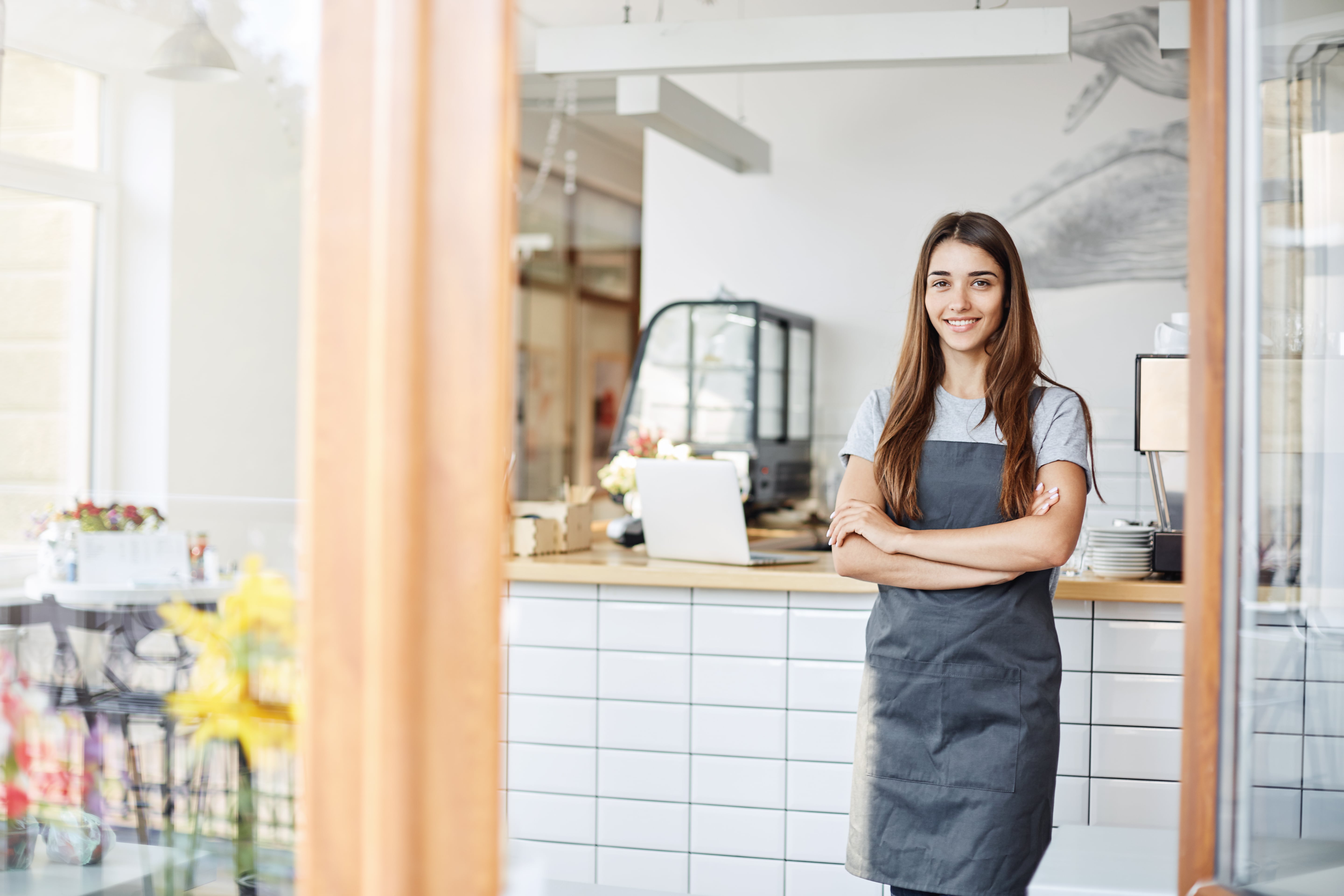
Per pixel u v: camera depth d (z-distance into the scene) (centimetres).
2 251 127
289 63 106
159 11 117
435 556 84
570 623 306
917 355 208
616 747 302
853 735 287
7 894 125
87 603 120
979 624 196
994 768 194
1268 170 115
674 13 489
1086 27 462
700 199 518
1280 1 116
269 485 111
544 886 292
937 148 486
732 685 295
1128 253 459
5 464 125
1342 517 125
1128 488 449
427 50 84
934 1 471
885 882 202
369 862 84
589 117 654
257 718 108
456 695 83
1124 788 284
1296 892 115
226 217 110
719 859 296
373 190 85
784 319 473
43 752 124
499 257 83
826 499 502
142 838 118
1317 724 120
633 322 927
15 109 127
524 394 850
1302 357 123
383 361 83
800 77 502
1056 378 463
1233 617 114
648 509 323
